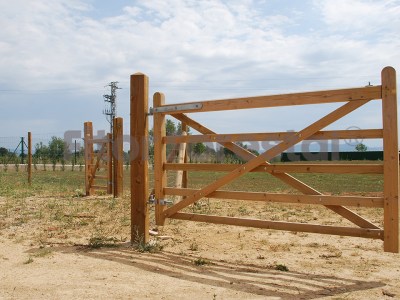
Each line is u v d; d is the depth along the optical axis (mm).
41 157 29469
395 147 4527
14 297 3912
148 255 5660
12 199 11727
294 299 3883
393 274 4754
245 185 16875
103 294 4008
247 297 3934
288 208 10016
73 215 8922
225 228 7664
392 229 4562
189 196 6133
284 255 5695
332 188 15297
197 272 4824
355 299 3889
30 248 6016
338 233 4926
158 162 6402
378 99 4652
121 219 8508
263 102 5414
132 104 6508
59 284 4309
